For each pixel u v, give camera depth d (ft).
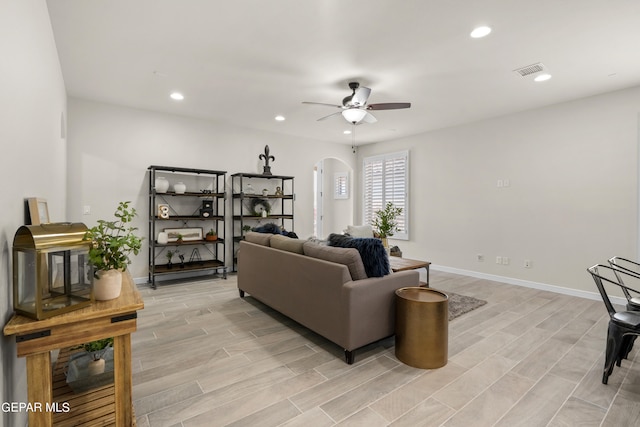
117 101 14.25
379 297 8.27
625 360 8.06
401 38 8.85
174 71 11.05
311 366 7.77
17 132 4.57
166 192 15.33
